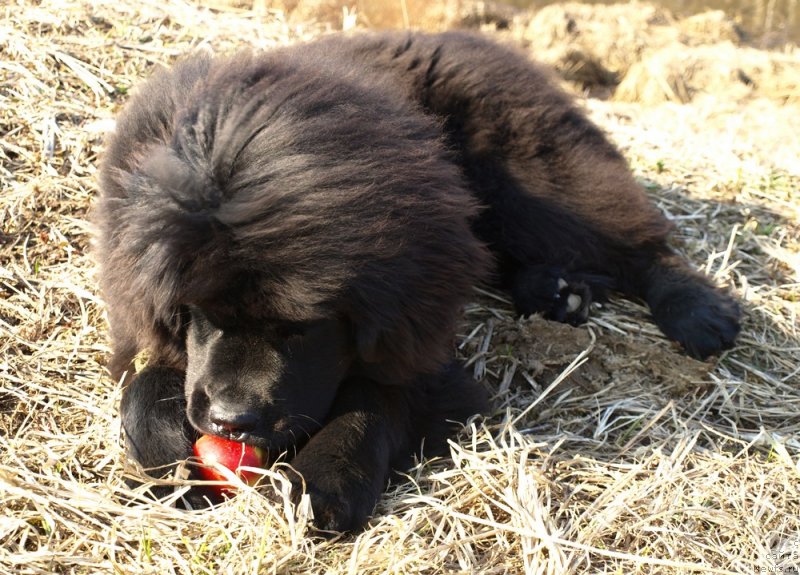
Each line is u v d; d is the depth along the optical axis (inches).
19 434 62.5
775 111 128.6
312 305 54.9
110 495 58.9
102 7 91.7
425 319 58.6
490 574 56.5
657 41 155.9
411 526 57.6
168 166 54.6
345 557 56.9
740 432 68.2
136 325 58.5
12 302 69.9
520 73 75.9
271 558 55.7
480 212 71.4
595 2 191.0
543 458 62.8
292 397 57.3
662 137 100.5
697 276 75.9
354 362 60.3
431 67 73.9
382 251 55.8
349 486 58.0
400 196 56.8
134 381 61.1
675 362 71.4
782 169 97.5
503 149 73.9
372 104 59.5
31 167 76.7
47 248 72.9
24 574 55.2
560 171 74.7
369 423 59.8
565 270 74.8
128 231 55.5
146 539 55.9
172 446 59.9
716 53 146.5
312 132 55.9
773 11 195.3
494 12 160.9
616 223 75.5
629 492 60.9
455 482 61.3
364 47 74.5
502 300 75.9
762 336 75.0
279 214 54.1
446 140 68.9
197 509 59.4
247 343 57.1
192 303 56.0
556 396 68.8
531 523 58.0
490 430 65.0
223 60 61.5
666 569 57.9
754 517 61.1
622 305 76.9
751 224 85.4
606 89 145.8
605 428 66.8
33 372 66.0
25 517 57.8
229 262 54.2
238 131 55.2
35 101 80.4
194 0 108.8
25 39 84.6
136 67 85.1
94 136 78.6
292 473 58.2
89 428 62.8
